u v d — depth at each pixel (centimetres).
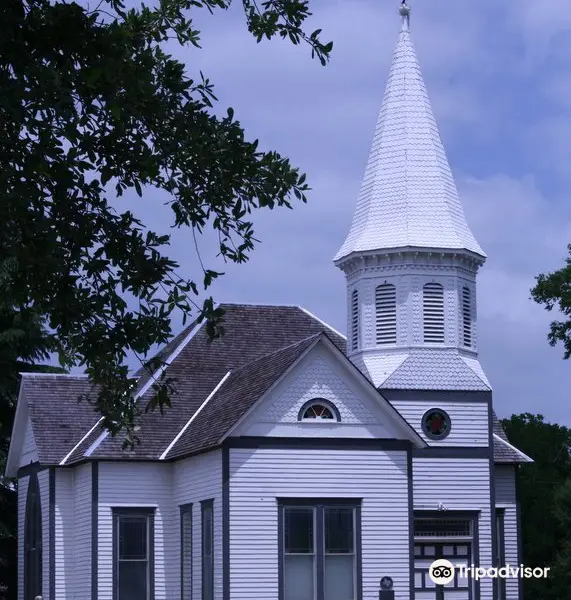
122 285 2091
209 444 4438
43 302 2039
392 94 5128
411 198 4953
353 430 4475
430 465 4806
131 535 4828
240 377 4944
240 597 4303
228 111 2191
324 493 4419
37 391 5388
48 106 1898
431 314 4878
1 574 6450
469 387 4872
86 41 1933
